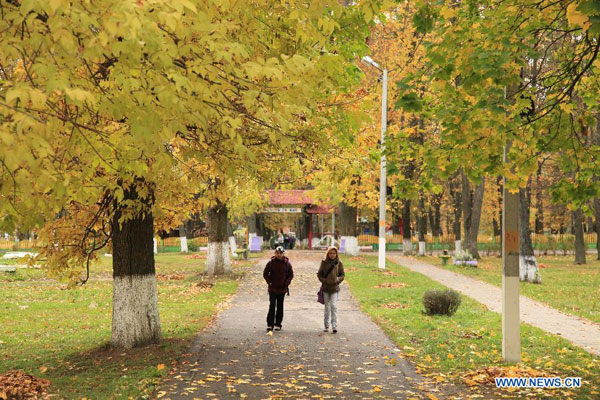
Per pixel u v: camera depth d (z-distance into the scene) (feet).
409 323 47.16
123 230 38.70
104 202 38.34
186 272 100.01
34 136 13.61
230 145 26.14
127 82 16.61
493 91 23.13
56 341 43.73
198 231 210.79
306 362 33.71
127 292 38.60
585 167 31.42
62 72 15.34
